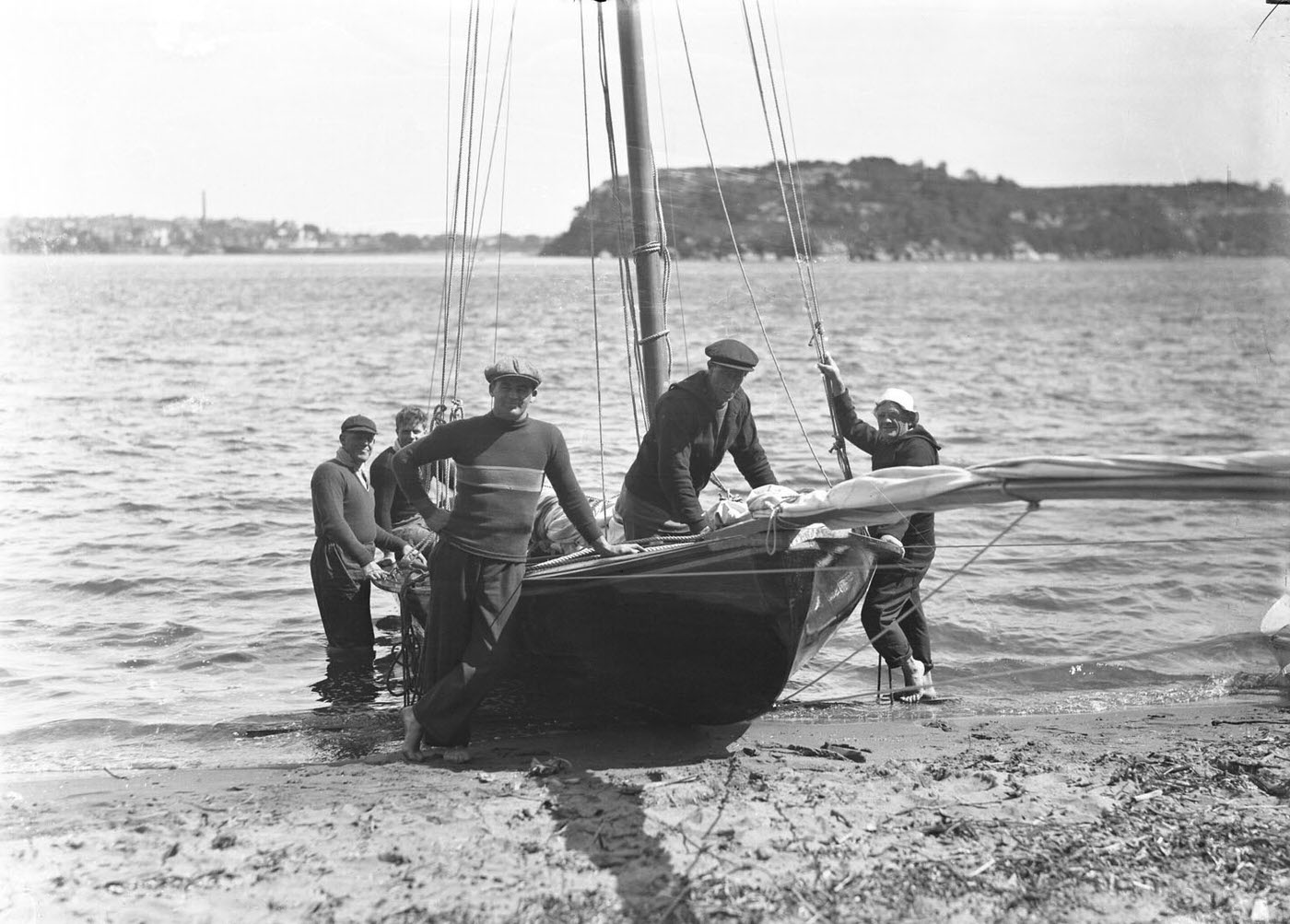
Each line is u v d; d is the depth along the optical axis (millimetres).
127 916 3525
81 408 20375
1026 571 8672
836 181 123000
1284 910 3559
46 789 4859
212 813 4352
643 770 4875
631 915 3494
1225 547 8258
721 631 5102
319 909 3551
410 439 7465
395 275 89938
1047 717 5867
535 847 3969
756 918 3469
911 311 56312
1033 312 55312
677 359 23125
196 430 17891
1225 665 6633
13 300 53250
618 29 6641
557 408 16531
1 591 8680
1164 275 94250
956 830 4074
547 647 5324
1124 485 3684
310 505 12258
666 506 5664
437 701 5105
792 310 47312
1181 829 4105
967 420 20609
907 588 6293
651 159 6699
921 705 6191
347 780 4809
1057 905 3576
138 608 8305
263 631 7758
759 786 4562
